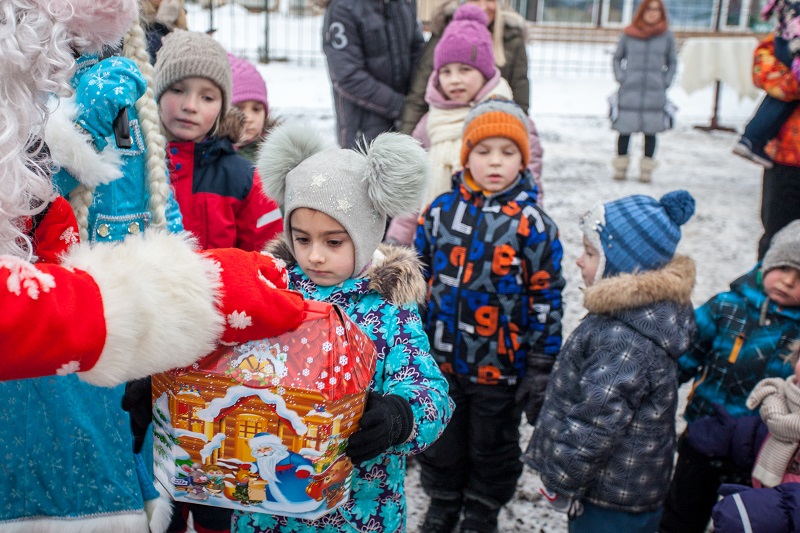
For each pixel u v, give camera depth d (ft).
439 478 8.34
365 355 4.40
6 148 3.55
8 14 3.45
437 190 10.95
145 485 5.70
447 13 12.44
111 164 5.24
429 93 11.35
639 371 6.59
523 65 13.16
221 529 7.20
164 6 9.39
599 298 6.82
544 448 6.91
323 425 3.99
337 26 12.72
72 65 3.78
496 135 8.18
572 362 7.00
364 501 5.44
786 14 12.46
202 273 3.53
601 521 6.89
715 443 7.18
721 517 5.96
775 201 13.23
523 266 8.11
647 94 23.77
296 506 4.19
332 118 29.58
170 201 6.59
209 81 7.86
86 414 5.29
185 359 3.57
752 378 7.37
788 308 7.27
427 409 4.96
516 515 8.75
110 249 3.53
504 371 8.15
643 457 6.73
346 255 5.53
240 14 48.62
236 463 4.09
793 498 5.86
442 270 8.35
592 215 7.36
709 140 32.48
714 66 30.91
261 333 3.88
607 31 52.42
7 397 5.14
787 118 12.76
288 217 5.63
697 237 18.89
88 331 3.22
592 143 30.63
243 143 9.82
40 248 4.42
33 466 5.23
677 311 6.86
